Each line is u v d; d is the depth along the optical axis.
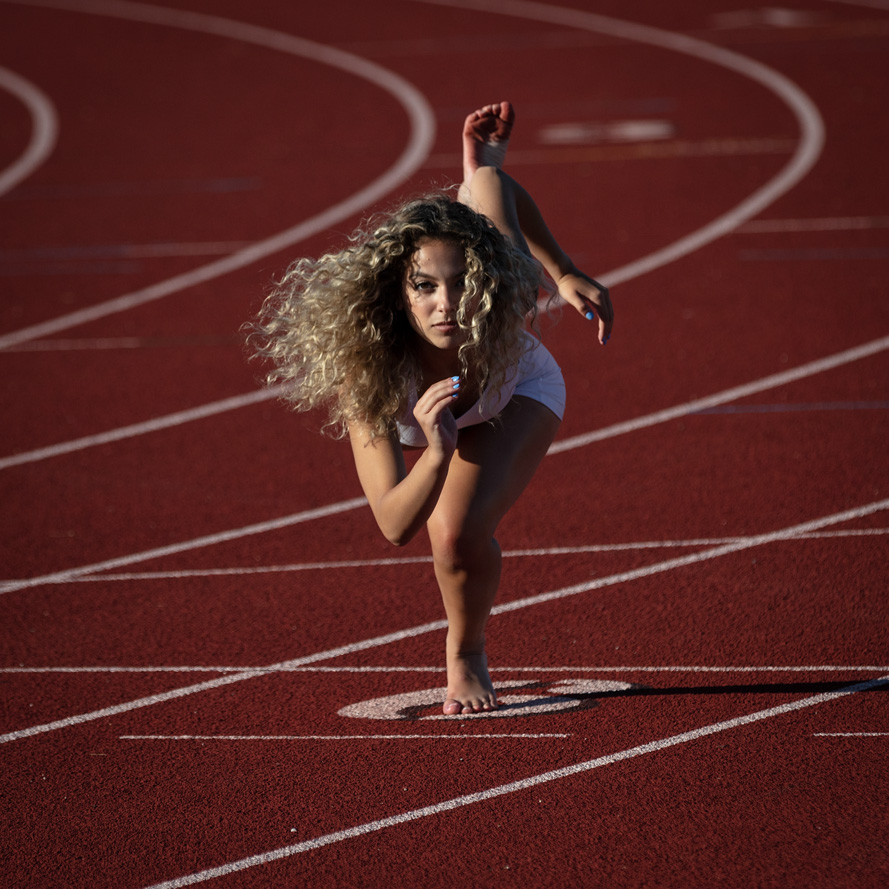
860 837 13.04
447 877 12.78
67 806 14.51
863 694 16.25
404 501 13.55
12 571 21.92
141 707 16.98
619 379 30.69
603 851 13.06
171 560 22.17
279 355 15.00
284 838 13.63
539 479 25.08
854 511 22.53
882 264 38.75
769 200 47.25
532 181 52.25
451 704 16.27
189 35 86.56
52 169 58.28
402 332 14.26
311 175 55.03
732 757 14.79
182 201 52.00
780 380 29.84
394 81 72.56
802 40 76.81
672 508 23.19
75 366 33.94
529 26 85.06
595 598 19.80
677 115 62.00
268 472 26.28
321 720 16.38
